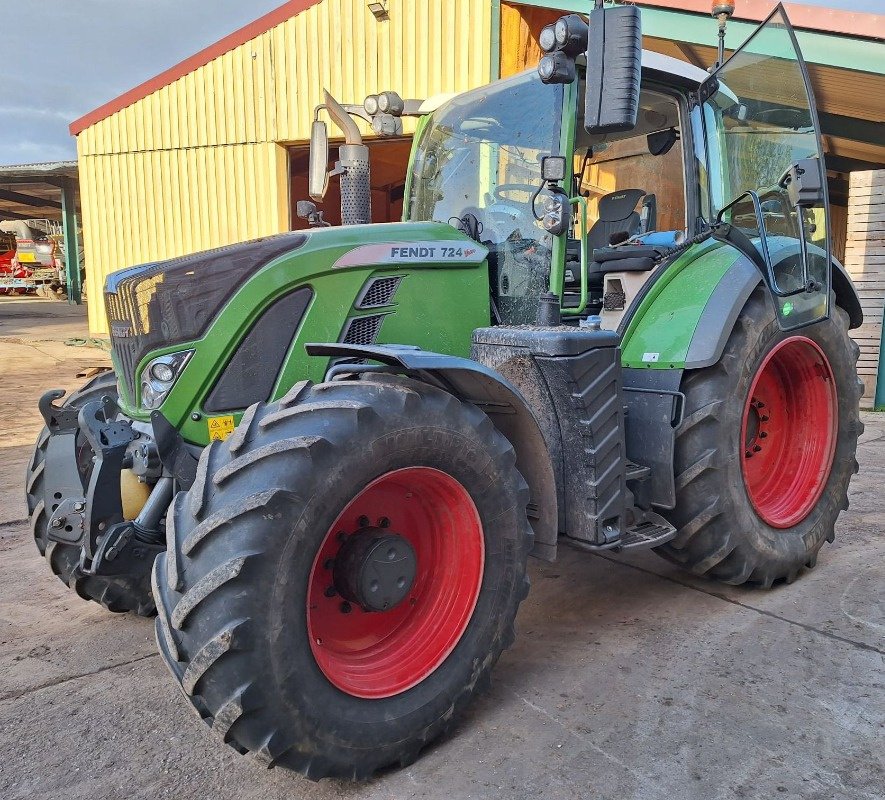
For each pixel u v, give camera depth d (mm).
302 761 1936
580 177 3578
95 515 2438
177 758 2219
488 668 2334
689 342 2941
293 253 2635
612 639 2908
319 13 9812
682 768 2119
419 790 2059
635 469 2953
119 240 12172
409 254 2844
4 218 33750
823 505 3520
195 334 2539
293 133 10305
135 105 11523
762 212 3150
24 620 3168
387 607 2219
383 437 2041
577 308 3271
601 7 2340
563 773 2109
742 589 3369
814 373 3533
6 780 2119
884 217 7098
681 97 3309
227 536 1847
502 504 2322
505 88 3227
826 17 6012
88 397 3258
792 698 2457
